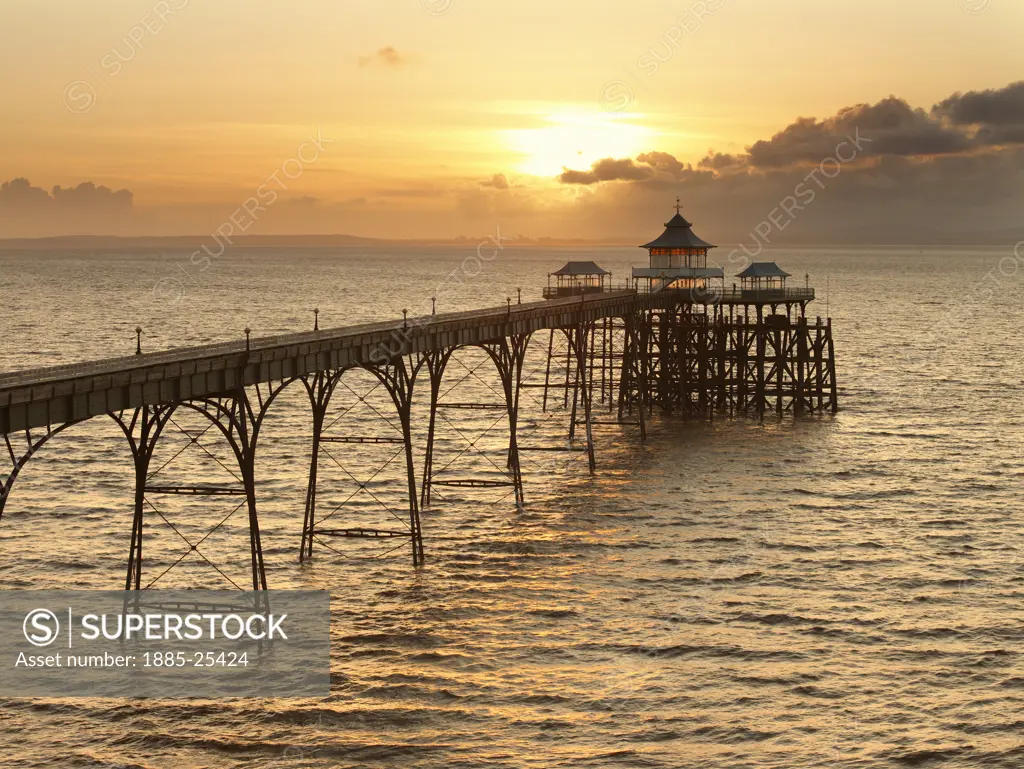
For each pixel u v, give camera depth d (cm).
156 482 7000
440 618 4659
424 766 3497
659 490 6925
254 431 4528
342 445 8319
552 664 4222
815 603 4859
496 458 7962
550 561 5425
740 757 3556
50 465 7388
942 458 7850
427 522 6119
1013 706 3897
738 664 4228
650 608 4794
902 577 5194
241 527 5966
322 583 5072
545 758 3544
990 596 4944
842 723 3781
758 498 6706
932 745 3634
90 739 3650
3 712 3812
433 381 6475
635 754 3569
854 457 7900
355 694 3969
